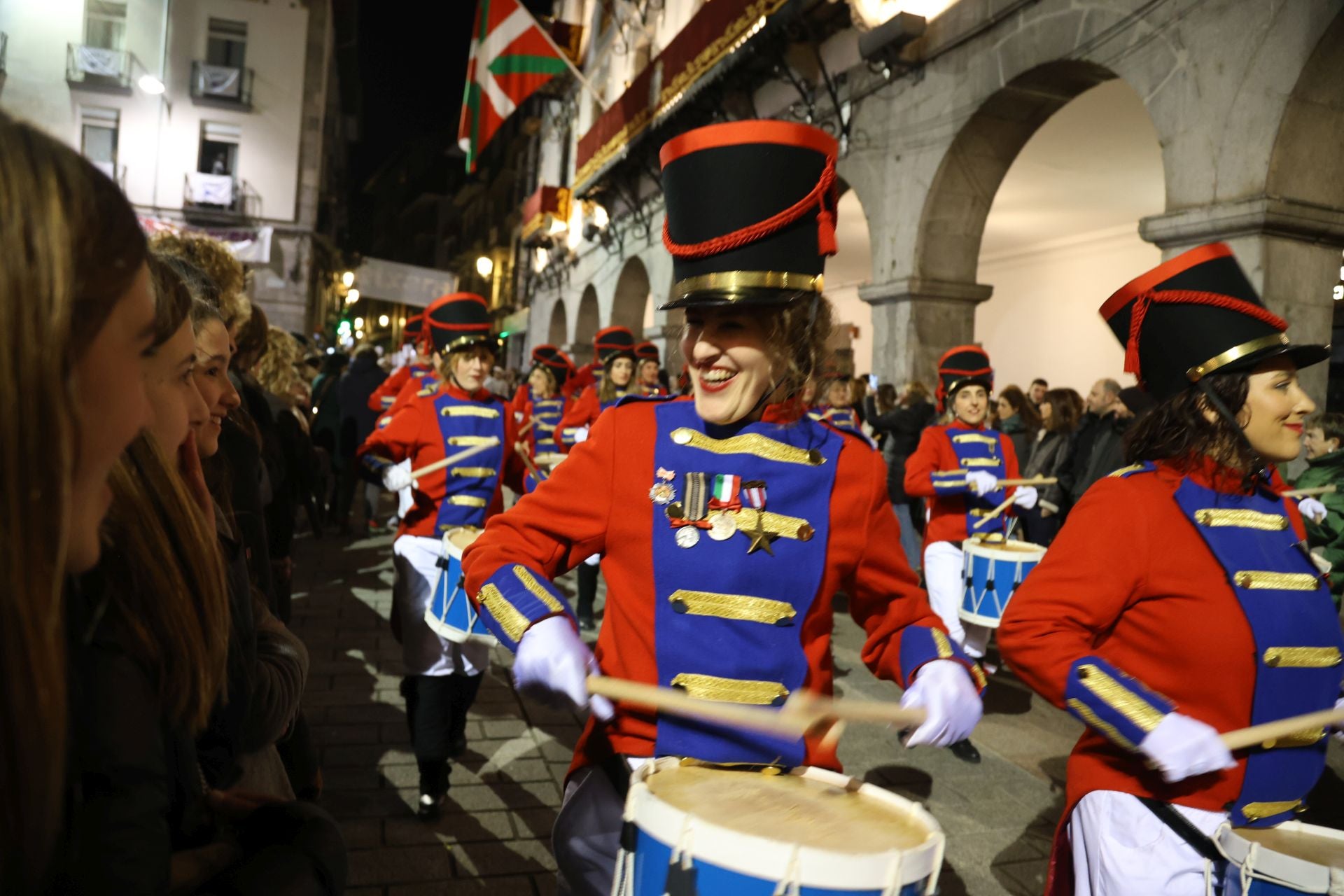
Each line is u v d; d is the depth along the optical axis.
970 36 9.03
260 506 2.46
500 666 5.67
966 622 5.23
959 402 5.95
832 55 11.68
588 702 1.61
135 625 0.94
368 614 6.72
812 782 1.66
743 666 1.70
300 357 7.36
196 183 27.64
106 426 0.77
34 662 0.71
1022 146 9.52
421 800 3.64
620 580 1.80
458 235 53.47
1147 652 1.93
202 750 1.31
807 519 1.79
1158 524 1.92
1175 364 2.03
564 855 1.76
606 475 1.84
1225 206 6.21
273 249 28.48
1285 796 1.85
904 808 1.52
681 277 1.79
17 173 0.67
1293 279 6.11
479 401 4.48
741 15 12.23
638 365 9.45
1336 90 5.88
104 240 0.74
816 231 1.76
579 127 27.27
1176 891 1.79
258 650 1.64
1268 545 1.94
